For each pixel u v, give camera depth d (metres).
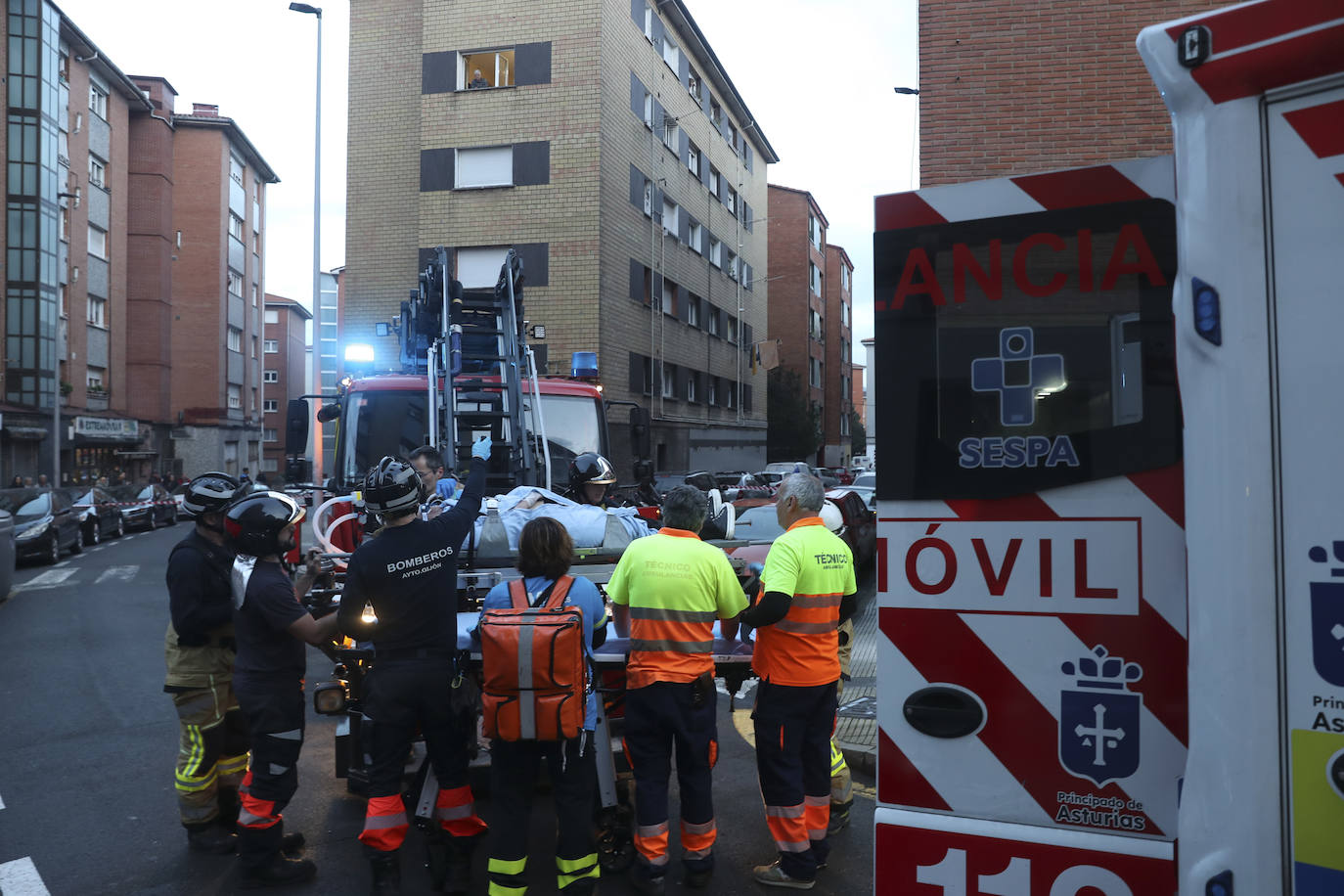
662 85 28.72
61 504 19.73
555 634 3.48
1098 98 8.80
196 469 47.16
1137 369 2.06
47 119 31.70
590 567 4.95
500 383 7.69
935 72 9.07
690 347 31.73
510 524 5.03
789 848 3.97
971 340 2.20
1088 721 2.10
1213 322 1.73
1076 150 8.81
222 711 4.51
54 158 32.28
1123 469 2.06
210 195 47.59
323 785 5.45
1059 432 2.12
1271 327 1.68
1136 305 2.06
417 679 3.79
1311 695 1.64
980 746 2.20
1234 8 1.71
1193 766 1.76
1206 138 1.74
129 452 39.44
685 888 4.04
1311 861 1.64
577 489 5.35
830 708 4.09
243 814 4.04
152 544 23.20
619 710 4.66
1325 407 1.63
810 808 4.09
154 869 4.30
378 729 3.82
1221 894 1.71
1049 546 2.13
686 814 4.01
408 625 3.82
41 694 7.82
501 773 3.65
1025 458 2.15
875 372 2.29
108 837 4.69
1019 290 2.15
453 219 24.03
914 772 2.27
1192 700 1.76
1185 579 2.01
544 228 23.62
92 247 36.91
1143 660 2.05
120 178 39.28
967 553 2.21
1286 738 1.66
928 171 9.03
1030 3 8.92
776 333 50.19
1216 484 1.72
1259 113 1.70
